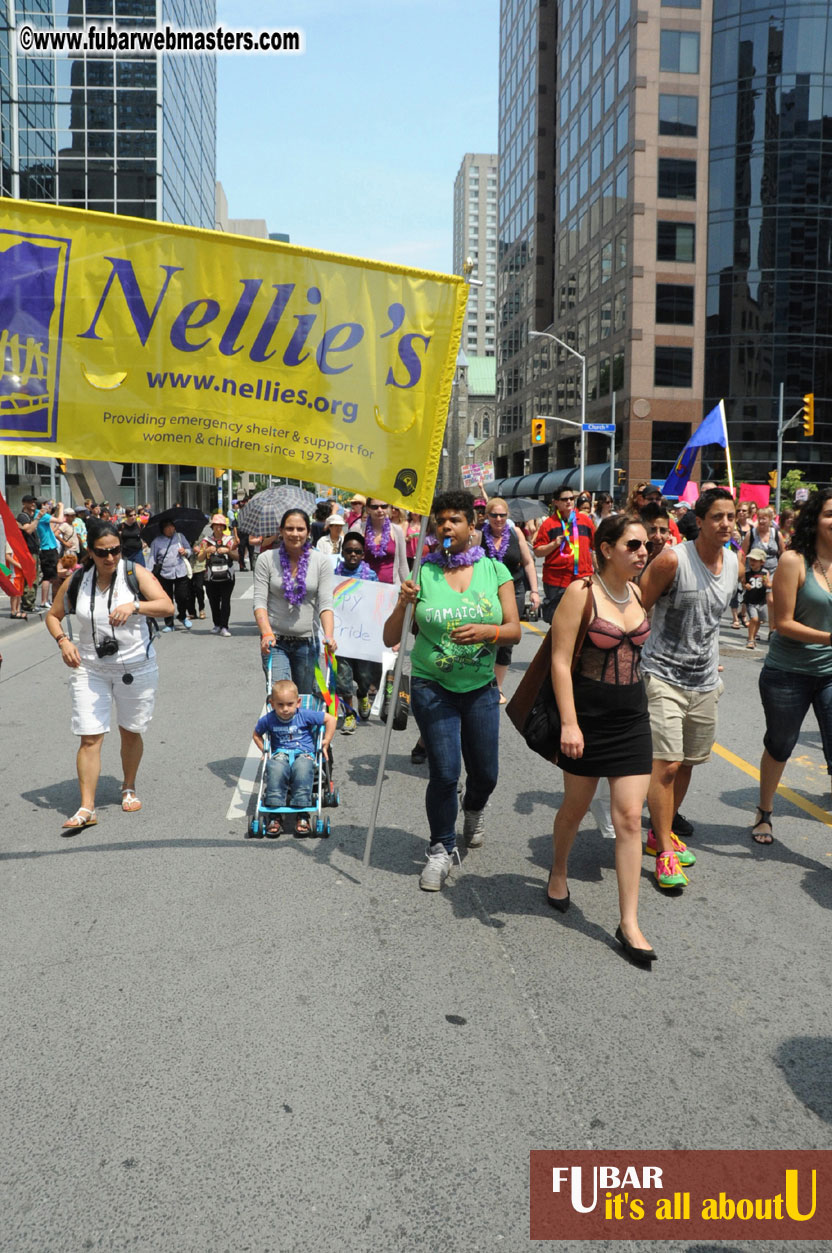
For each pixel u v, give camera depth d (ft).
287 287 15.21
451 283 15.51
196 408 15.24
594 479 189.88
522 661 39.88
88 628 18.97
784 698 18.01
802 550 17.71
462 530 15.69
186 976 12.98
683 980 13.03
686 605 16.06
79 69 163.12
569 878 16.72
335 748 25.80
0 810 20.45
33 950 13.78
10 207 14.40
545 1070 10.89
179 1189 8.96
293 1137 9.69
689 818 20.10
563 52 228.43
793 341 176.55
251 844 18.28
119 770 23.63
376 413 15.64
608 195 192.95
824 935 14.48
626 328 182.39
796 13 169.99
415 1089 10.50
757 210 175.42
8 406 14.76
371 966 13.30
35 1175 9.15
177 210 187.83
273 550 20.47
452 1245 8.36
